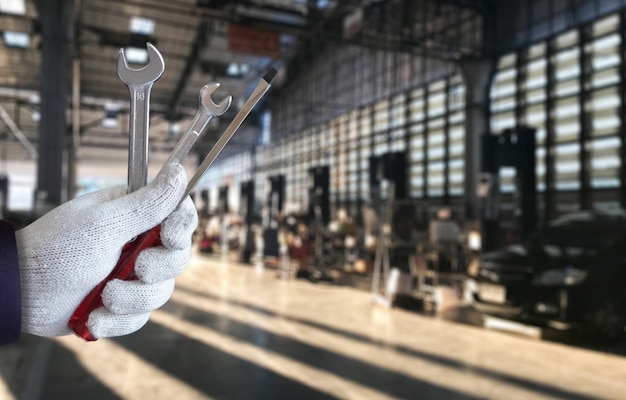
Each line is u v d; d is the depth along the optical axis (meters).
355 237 9.55
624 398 3.08
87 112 23.70
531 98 10.05
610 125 8.37
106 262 0.52
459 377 3.45
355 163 15.78
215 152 0.51
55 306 0.53
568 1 9.28
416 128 13.11
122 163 36.62
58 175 9.70
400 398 3.02
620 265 4.70
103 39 14.45
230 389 3.10
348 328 4.98
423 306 6.19
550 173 9.51
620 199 8.12
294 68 19.83
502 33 10.88
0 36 15.30
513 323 5.10
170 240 0.52
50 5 9.67
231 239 15.61
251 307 6.08
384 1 11.22
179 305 6.14
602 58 8.58
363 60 15.36
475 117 11.08
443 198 12.09
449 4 10.97
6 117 22.69
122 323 0.54
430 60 12.65
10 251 0.49
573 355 4.08
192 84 18.75
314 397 3.00
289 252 9.20
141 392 3.02
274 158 22.23
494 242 6.87
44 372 3.38
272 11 10.96
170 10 9.66
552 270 4.64
